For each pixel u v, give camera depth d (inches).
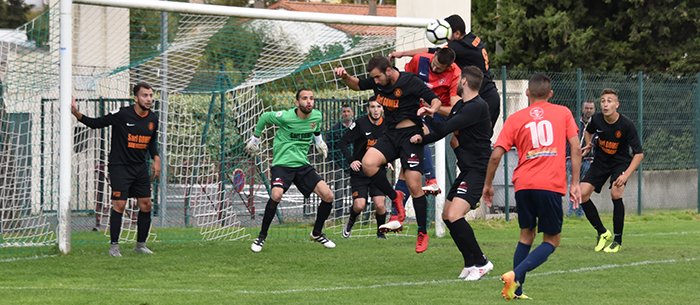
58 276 472.7
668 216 1000.2
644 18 1489.9
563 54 1571.1
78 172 852.6
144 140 576.4
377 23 666.8
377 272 494.9
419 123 502.9
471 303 369.1
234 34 679.1
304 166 622.5
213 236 729.0
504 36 1652.3
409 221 826.2
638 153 604.1
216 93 824.3
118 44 694.5
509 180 948.6
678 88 1061.8
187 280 457.1
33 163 754.2
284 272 494.6
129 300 379.2
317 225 628.1
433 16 875.4
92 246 647.8
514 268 406.0
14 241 632.4
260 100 841.5
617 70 1517.0
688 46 1483.8
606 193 1030.4
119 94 878.4
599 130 618.8
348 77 506.0
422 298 385.1
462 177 465.7
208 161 819.4
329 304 367.9
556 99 968.9
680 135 1064.2
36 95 731.4
